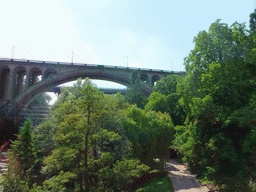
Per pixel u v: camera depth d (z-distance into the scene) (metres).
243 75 14.50
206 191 16.86
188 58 28.53
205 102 15.71
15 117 66.69
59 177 13.22
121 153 18.19
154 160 22.81
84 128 14.01
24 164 19.58
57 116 21.64
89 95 14.29
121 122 19.50
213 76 16.11
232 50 19.70
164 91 49.25
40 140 23.91
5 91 71.50
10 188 14.54
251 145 12.89
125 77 77.44
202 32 25.67
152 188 17.42
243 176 13.38
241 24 19.44
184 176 21.84
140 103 52.91
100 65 75.75
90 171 14.74
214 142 15.16
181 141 22.62
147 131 21.64
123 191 15.13
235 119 13.40
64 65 73.62
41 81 70.19
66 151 13.04
